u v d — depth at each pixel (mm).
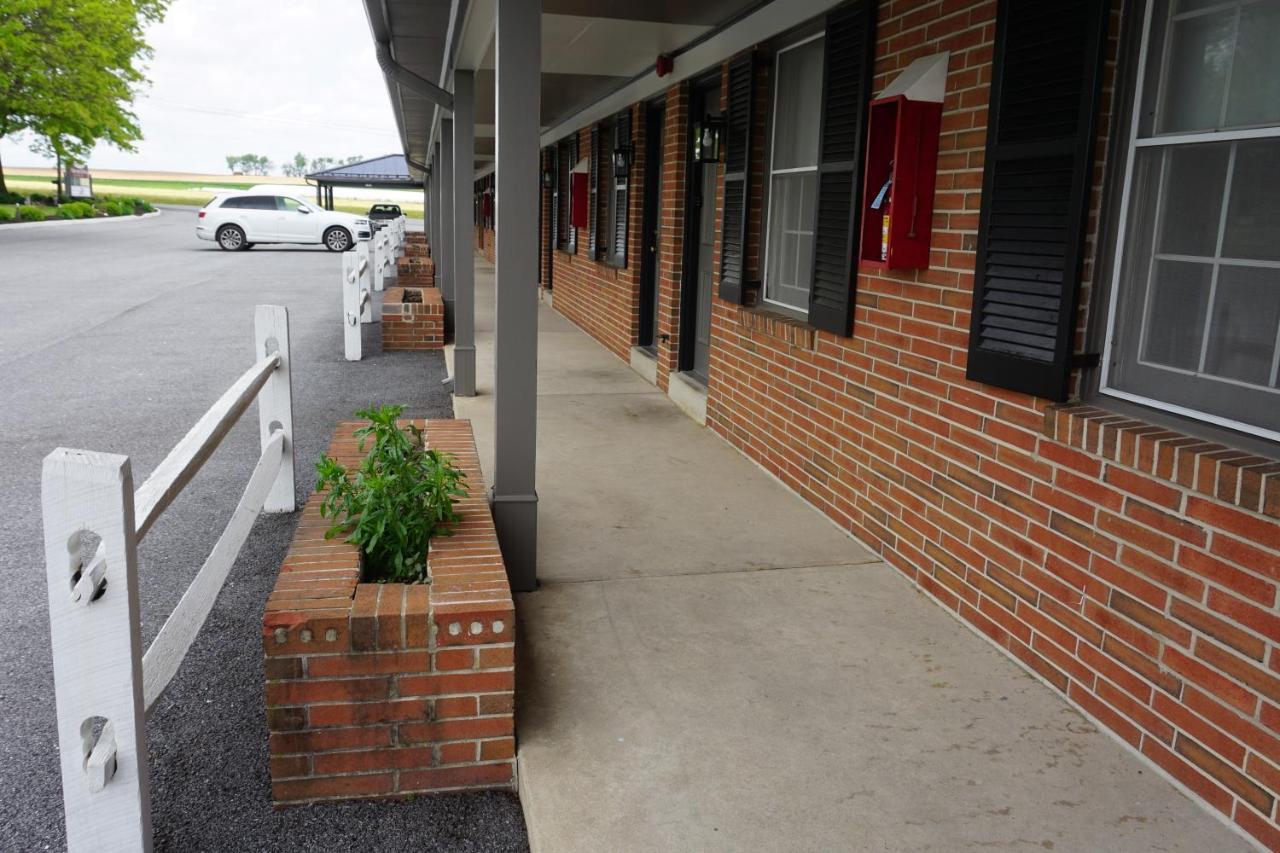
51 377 8070
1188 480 2457
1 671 3199
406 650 2498
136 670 2035
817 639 3414
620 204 9344
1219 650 2404
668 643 3365
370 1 5461
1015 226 3121
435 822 2492
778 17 5125
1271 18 2330
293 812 2512
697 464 5691
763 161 5695
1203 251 2572
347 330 9227
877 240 4074
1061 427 2914
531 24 3459
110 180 123875
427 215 21312
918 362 3828
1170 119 2646
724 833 2359
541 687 3045
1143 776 2607
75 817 2055
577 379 8320
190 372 8406
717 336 6391
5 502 4852
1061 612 3000
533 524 3740
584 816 2412
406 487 3076
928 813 2445
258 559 4188
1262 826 2293
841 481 4566
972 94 3406
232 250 26422
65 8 29719
